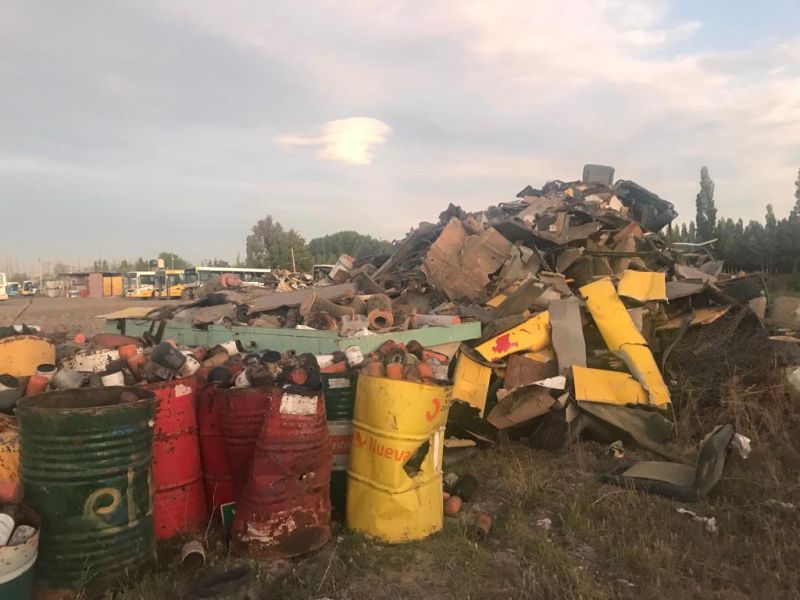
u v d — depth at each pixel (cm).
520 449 729
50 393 382
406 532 447
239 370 498
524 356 782
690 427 747
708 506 541
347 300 807
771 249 4347
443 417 467
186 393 447
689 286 912
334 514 492
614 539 473
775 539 465
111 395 396
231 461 451
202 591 346
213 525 456
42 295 7069
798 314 977
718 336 843
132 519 368
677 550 457
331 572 397
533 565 417
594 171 1620
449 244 1022
